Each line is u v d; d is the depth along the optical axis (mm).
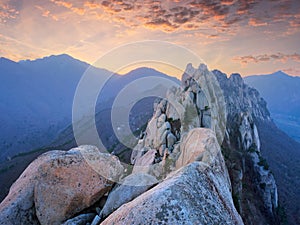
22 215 5801
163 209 2723
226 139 32094
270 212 31281
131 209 2932
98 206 5699
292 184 59531
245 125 39250
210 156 4887
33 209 5965
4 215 5629
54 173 5777
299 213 47219
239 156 32469
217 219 2834
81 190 5574
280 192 53219
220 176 4035
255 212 27453
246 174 32281
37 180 5953
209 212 2877
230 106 48062
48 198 5672
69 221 5203
